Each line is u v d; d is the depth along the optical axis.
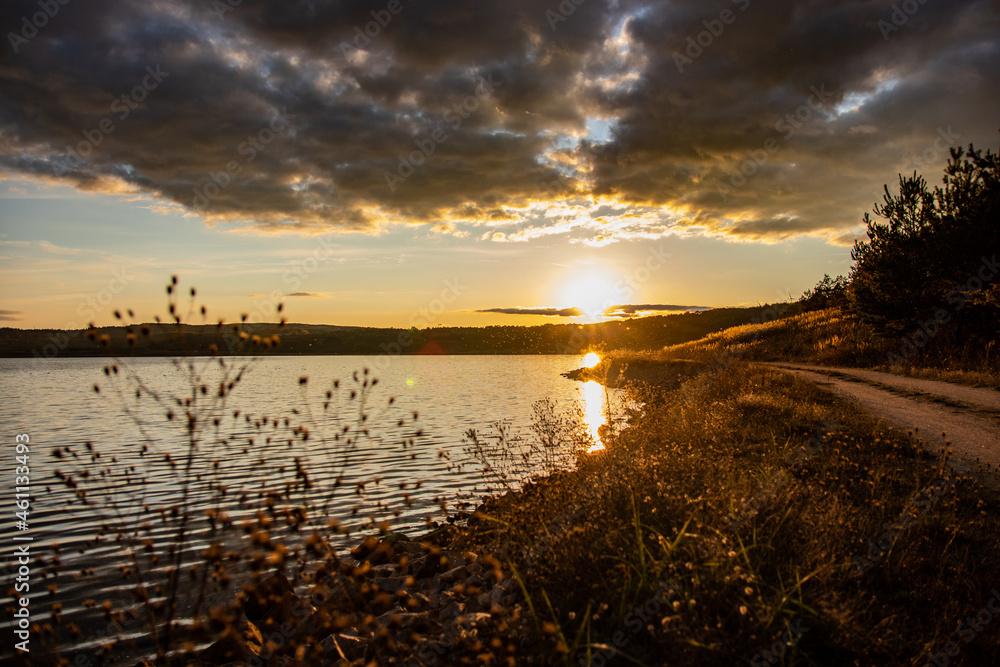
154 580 6.10
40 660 4.92
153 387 35.75
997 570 4.50
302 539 6.49
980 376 17.98
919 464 7.59
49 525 9.52
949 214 22.88
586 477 6.65
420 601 5.17
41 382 56.22
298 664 3.79
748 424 10.72
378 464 13.78
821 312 50.03
